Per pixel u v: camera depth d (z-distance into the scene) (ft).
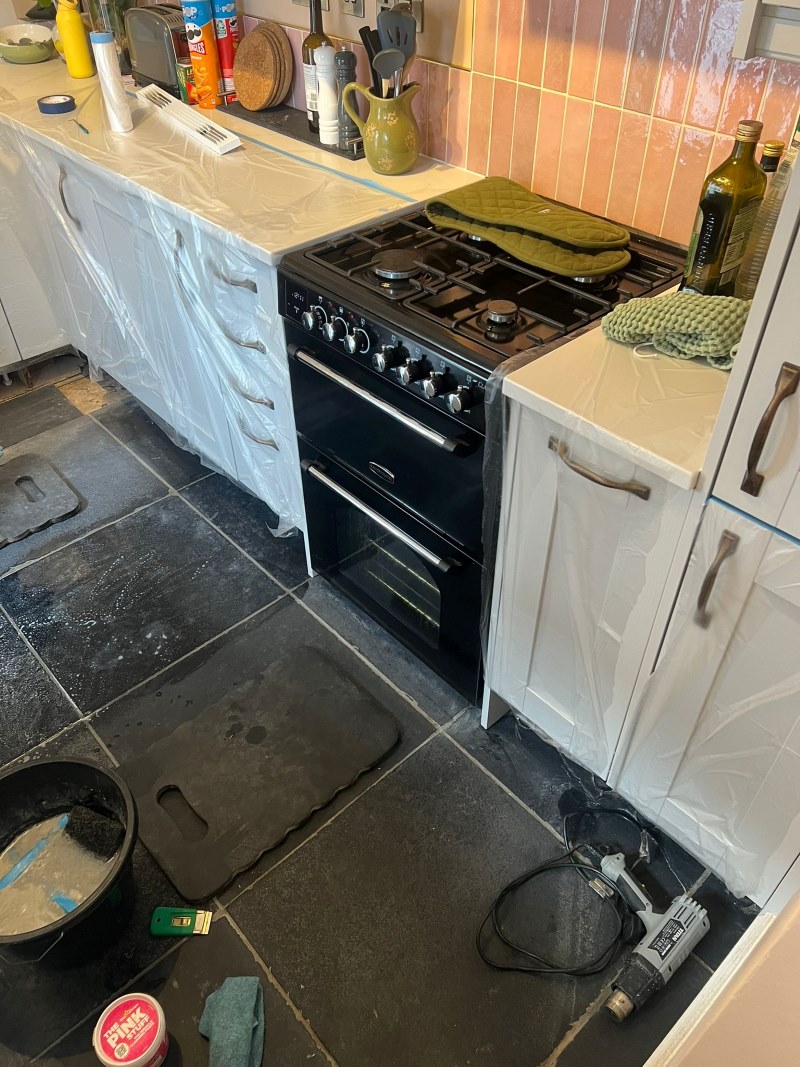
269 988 4.52
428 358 4.29
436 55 5.81
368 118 5.99
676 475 3.36
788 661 3.53
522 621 4.78
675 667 4.01
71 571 7.03
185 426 7.83
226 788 5.40
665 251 5.07
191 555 7.19
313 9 6.11
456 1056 4.27
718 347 3.86
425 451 4.71
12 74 8.47
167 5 8.04
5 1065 4.24
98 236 7.14
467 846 5.13
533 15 5.08
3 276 8.43
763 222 4.10
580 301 4.64
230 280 5.56
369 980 4.55
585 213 5.37
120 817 4.59
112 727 5.80
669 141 4.83
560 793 5.41
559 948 4.66
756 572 3.40
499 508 4.46
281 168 6.28
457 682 5.81
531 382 3.84
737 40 3.01
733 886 4.58
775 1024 1.87
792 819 3.96
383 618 6.29
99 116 7.36
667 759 4.43
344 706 5.91
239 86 7.27
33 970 4.50
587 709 4.79
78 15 7.97
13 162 7.70
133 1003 4.13
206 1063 4.23
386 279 4.76
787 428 2.99
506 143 5.75
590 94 5.06
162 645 6.38
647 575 3.86
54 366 9.59
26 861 4.62
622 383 3.85
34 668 6.22
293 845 5.15
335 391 5.19
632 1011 4.35
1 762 5.58
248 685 6.06
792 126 4.28
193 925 4.74
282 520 7.11
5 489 7.84
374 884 4.95
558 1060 4.25
